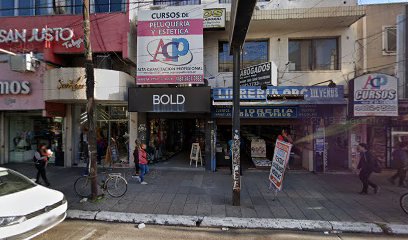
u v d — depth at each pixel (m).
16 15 11.71
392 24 11.48
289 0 11.55
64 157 12.50
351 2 11.29
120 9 11.32
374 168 7.95
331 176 10.42
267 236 5.38
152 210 6.62
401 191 8.34
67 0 11.59
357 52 11.59
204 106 10.41
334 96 10.19
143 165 9.30
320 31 11.66
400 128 11.59
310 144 11.42
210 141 11.51
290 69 11.89
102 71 10.58
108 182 7.77
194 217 6.15
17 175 5.96
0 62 11.34
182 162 12.85
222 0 11.59
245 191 8.30
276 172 7.76
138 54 10.99
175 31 10.90
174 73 10.89
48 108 11.22
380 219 6.09
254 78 10.66
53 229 5.63
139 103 10.59
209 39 12.05
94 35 11.07
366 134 11.59
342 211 6.60
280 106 11.53
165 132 14.70
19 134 13.33
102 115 12.58
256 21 10.78
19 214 4.41
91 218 6.18
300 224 5.79
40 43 11.39
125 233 5.47
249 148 13.38
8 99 11.31
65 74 10.41
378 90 9.77
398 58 11.08
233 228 5.78
